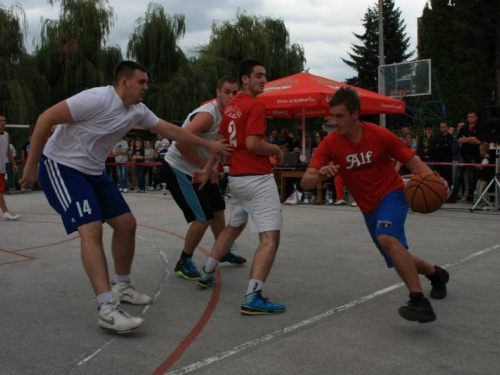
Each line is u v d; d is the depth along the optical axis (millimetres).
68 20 21578
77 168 3604
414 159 3600
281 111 14484
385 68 18938
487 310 3898
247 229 7594
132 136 20219
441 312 3854
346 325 3586
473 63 31969
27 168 3430
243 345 3221
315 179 3574
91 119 3527
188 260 4930
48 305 4059
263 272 3854
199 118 4570
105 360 2996
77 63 21344
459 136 11258
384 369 2857
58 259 5727
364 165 3600
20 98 18562
